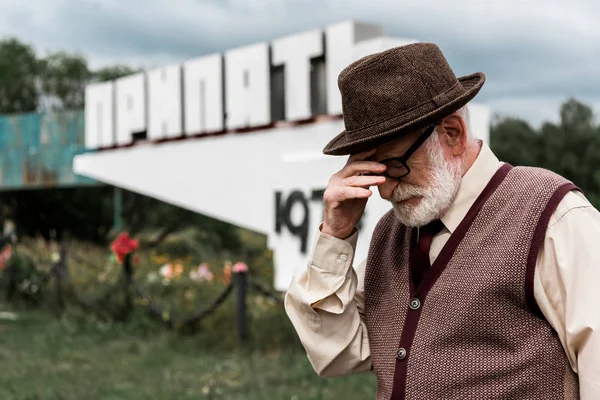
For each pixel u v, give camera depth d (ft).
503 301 5.64
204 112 27.94
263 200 24.93
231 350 23.44
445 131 5.98
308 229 23.02
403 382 6.00
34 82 103.45
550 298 5.60
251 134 25.50
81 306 30.76
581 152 69.21
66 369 21.26
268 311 25.23
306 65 23.50
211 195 27.30
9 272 34.94
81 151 43.52
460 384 5.73
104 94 33.73
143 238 67.31
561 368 5.59
